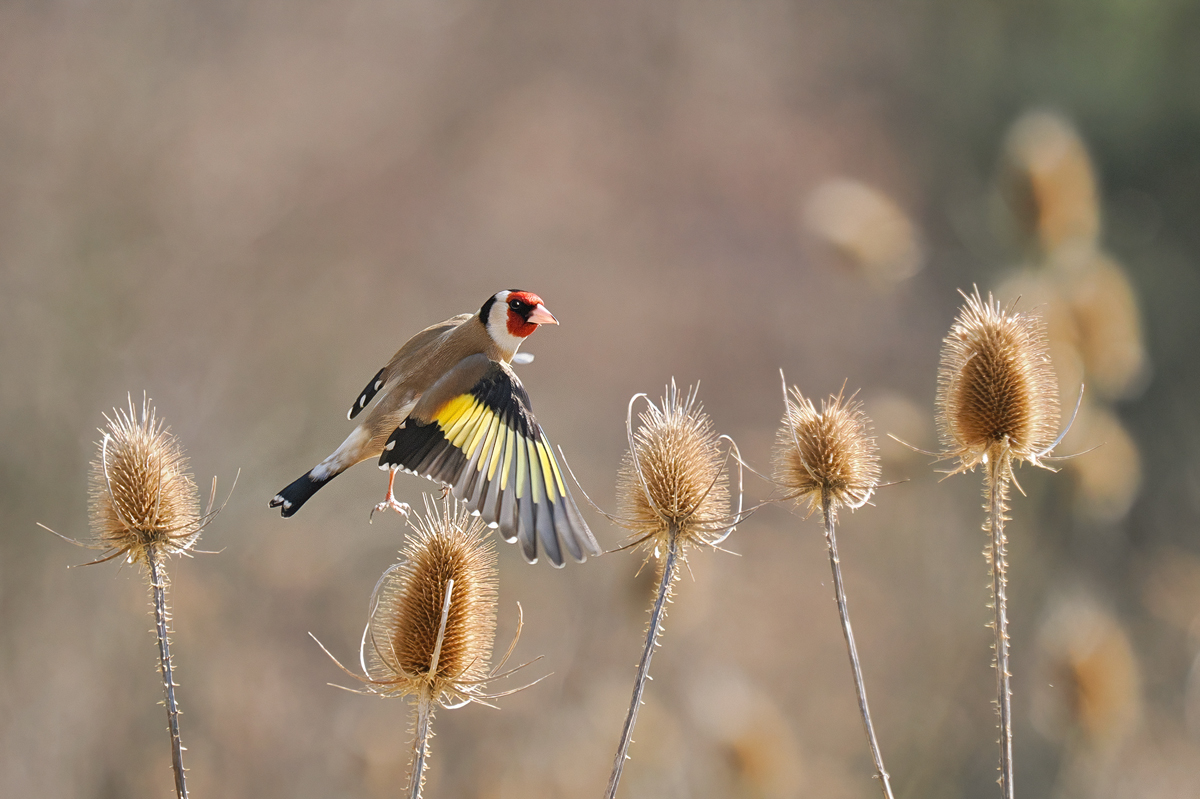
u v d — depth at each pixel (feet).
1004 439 17.02
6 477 46.78
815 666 50.57
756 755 36.88
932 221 90.84
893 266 51.06
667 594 16.30
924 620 51.47
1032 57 94.12
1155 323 76.18
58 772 40.88
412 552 17.35
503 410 19.65
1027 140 41.47
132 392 53.67
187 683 42.80
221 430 56.70
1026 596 48.11
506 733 40.24
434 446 19.49
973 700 46.50
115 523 16.16
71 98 56.24
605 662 45.06
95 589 44.88
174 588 43.57
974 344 17.71
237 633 46.14
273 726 43.21
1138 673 42.60
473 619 16.67
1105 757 38.50
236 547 50.42
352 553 52.39
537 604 49.24
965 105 95.96
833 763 45.19
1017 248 41.60
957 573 52.60
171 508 16.42
